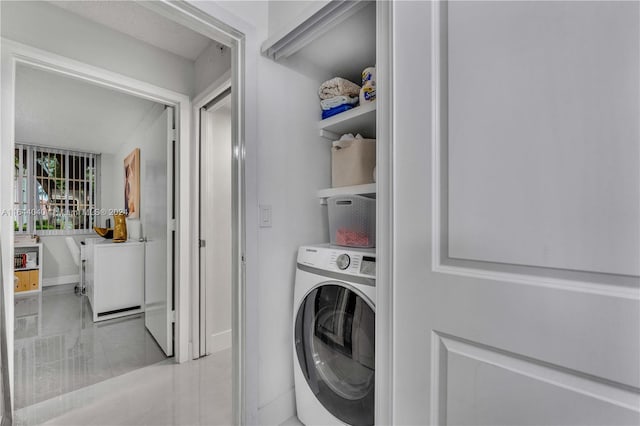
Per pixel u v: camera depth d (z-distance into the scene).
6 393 1.45
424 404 0.83
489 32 0.72
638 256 0.54
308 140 1.64
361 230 1.35
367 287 1.11
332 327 1.28
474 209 0.74
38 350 2.42
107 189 5.40
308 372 1.39
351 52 1.54
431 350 0.82
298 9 1.33
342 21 1.21
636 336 0.54
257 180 1.41
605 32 0.57
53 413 1.63
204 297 2.36
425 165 0.83
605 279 0.58
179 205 2.25
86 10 1.75
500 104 0.70
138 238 3.57
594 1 0.58
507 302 0.69
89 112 3.16
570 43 0.61
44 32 1.67
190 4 1.21
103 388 1.89
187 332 2.27
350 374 1.21
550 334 0.63
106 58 1.90
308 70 1.65
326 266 1.28
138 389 1.88
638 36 0.54
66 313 3.40
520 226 0.67
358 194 1.46
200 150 2.34
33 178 4.75
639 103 0.54
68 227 5.09
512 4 0.69
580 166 0.60
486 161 0.72
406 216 0.87
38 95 2.77
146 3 1.18
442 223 0.81
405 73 0.88
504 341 0.69
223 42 1.44
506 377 0.69
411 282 0.86
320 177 1.69
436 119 0.81
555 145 0.63
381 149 0.94
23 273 4.34
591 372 0.58
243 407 1.37
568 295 0.61
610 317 0.57
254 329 1.39
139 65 2.05
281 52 1.43
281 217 1.51
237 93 1.42
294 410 1.55
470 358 0.75
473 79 0.75
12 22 1.58
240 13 1.38
